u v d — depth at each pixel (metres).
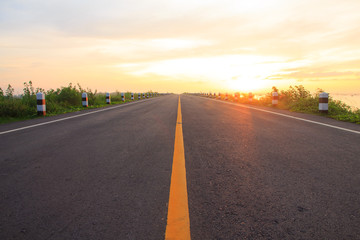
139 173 2.49
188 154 3.22
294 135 4.58
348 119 6.73
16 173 2.52
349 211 1.69
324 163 2.78
